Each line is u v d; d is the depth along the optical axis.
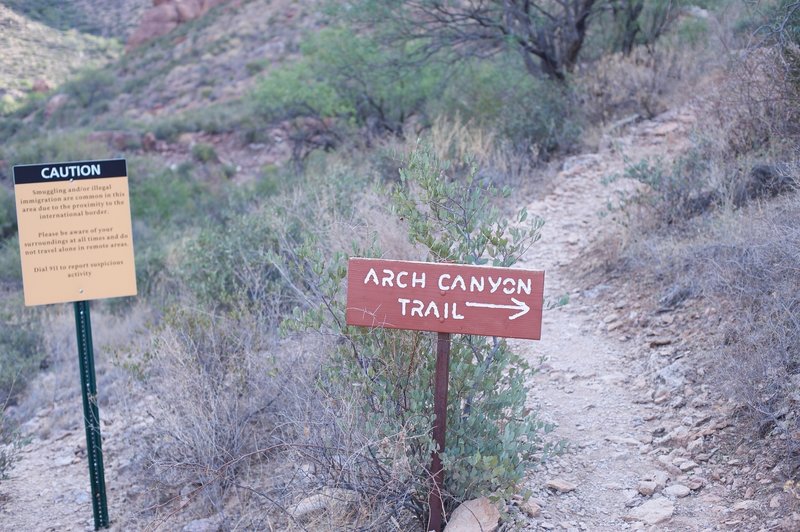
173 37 45.69
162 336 5.14
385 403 3.59
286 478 4.21
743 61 7.01
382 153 9.51
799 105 6.38
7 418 6.18
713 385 4.48
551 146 10.31
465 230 3.93
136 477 4.98
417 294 3.31
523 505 3.63
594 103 10.94
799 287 4.55
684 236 6.33
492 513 3.50
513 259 3.80
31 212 4.50
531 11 12.36
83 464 5.59
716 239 5.75
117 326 8.59
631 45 12.27
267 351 5.36
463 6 12.55
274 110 16.86
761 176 6.37
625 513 3.68
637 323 5.59
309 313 3.81
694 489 3.76
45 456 5.85
